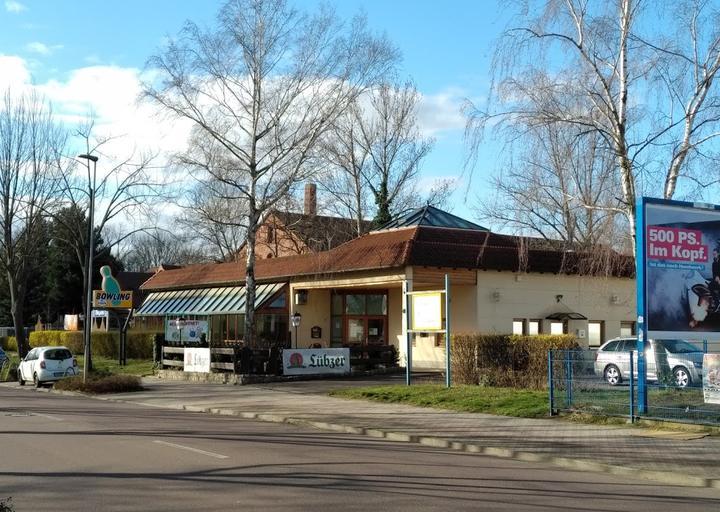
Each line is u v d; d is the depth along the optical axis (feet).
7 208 139.54
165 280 155.84
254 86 99.19
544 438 45.83
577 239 88.33
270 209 106.63
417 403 65.31
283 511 26.76
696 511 27.99
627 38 63.31
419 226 107.86
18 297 142.92
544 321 110.42
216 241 195.21
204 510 26.81
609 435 46.65
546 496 30.37
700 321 54.08
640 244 53.26
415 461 39.14
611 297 115.24
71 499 28.60
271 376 95.81
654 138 63.21
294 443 45.80
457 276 103.40
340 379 97.91
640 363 51.42
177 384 98.12
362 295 123.44
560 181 67.41
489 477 34.76
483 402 61.46
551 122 63.21
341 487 31.32
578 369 55.16
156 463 37.17
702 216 55.21
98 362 144.97
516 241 105.09
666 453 40.11
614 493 31.50
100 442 45.19
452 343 79.66
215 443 45.24
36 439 46.62
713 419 47.67
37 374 103.76
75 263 222.28
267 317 123.13
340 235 159.94
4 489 30.58
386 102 171.63
